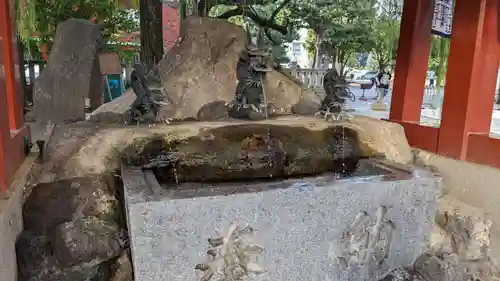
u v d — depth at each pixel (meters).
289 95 4.02
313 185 2.50
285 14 6.30
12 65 2.87
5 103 2.42
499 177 3.07
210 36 3.95
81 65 4.84
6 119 2.42
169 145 2.89
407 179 2.72
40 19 5.70
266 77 3.98
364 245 2.74
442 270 2.87
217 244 2.32
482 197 3.20
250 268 2.45
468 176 3.32
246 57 3.47
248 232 2.38
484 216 3.11
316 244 2.58
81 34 4.88
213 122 3.30
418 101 4.29
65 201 2.58
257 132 3.17
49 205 2.59
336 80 3.65
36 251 2.44
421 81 4.26
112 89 6.61
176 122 3.28
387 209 2.72
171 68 3.77
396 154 3.57
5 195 2.29
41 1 5.67
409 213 2.80
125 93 3.95
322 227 2.55
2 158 2.30
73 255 2.38
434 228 3.17
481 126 3.46
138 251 2.16
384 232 2.78
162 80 3.62
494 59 3.37
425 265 2.93
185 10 5.64
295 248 2.53
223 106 3.61
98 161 2.72
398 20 5.59
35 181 2.67
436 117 4.76
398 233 2.83
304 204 2.46
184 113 3.47
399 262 2.92
